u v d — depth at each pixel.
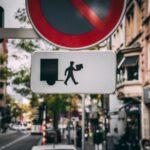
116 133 28.69
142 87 27.27
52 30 2.40
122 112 31.52
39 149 9.20
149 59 26.27
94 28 2.39
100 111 31.30
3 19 2.49
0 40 2.57
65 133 46.53
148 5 26.45
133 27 30.34
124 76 28.89
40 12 2.41
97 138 24.55
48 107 33.78
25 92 28.69
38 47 23.44
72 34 2.39
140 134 28.19
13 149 38.00
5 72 27.75
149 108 27.08
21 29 2.51
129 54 28.16
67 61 2.46
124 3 2.38
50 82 2.44
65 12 2.40
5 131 89.69
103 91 2.44
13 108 110.81
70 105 35.31
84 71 2.44
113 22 2.39
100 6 2.41
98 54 2.47
